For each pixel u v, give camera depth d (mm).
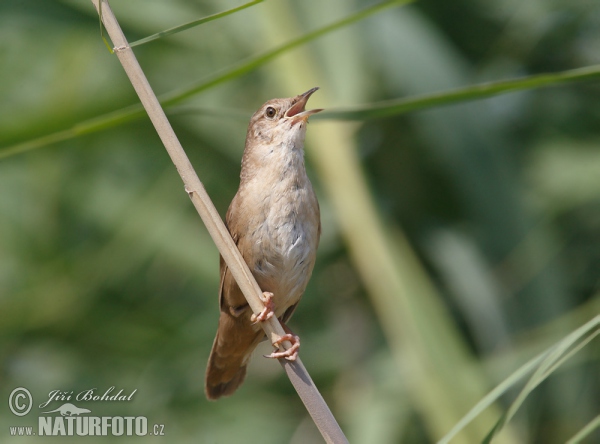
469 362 7520
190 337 11422
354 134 8203
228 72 6035
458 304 9453
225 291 8047
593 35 11047
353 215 7906
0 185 11328
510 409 4953
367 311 11586
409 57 9359
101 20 5441
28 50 11086
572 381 8992
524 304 8859
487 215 8977
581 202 10562
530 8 10875
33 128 6793
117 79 11000
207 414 11359
